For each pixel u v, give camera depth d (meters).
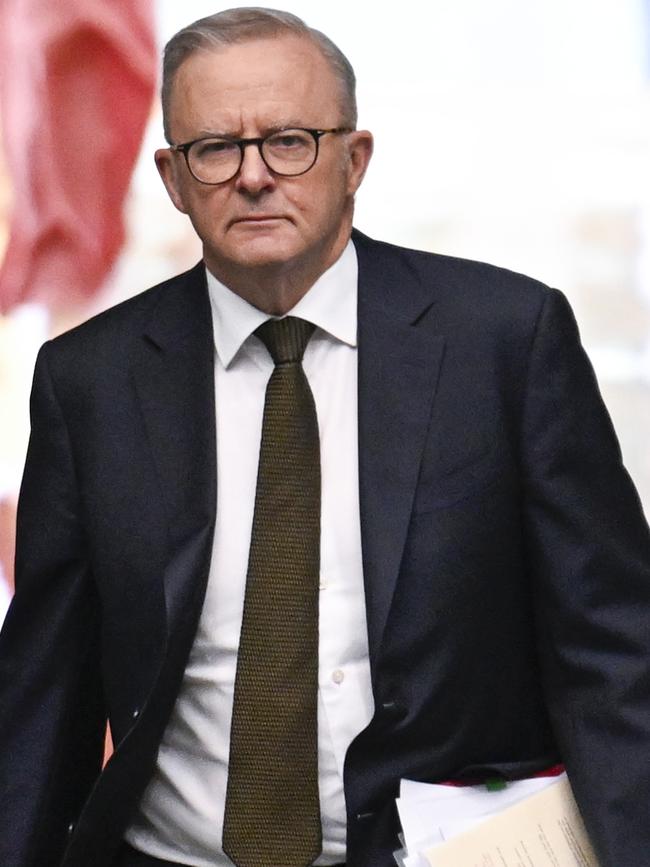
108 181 11.50
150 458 8.08
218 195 7.68
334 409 8.05
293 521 7.85
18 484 11.38
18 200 11.54
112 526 8.06
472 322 8.01
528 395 7.89
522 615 8.01
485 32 11.36
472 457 7.83
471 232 11.37
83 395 8.27
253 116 7.60
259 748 7.75
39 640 8.32
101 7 11.55
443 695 7.75
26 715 8.34
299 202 7.66
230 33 7.72
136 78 11.50
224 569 7.93
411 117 11.36
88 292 11.46
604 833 7.52
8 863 8.20
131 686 8.01
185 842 8.00
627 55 11.36
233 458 8.06
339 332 8.09
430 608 7.70
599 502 7.89
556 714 7.89
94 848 8.08
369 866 7.70
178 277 8.58
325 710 7.80
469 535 7.78
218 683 7.89
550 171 11.38
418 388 7.91
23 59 11.62
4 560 11.32
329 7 11.34
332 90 7.81
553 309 8.03
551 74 11.37
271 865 7.71
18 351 11.41
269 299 7.98
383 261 8.33
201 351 8.21
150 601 7.94
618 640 7.74
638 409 11.32
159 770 8.07
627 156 11.38
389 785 7.73
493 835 7.54
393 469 7.80
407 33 11.36
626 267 11.35
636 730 7.62
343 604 7.83
